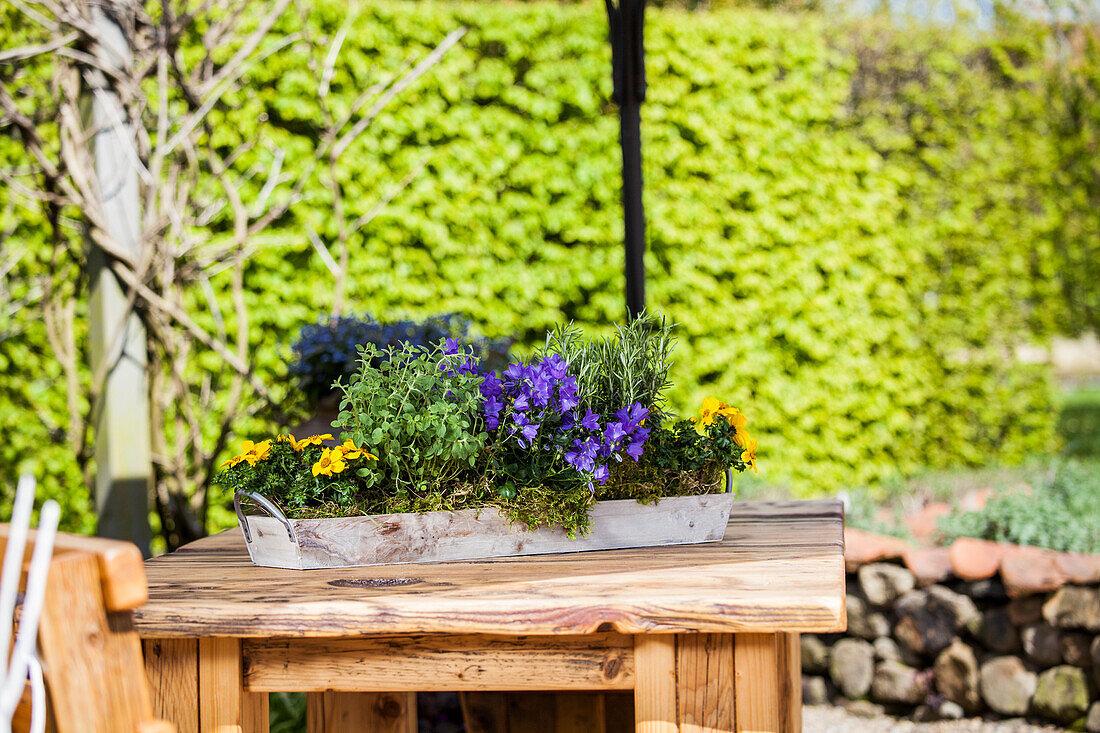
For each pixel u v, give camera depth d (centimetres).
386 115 356
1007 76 420
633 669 114
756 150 398
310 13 343
